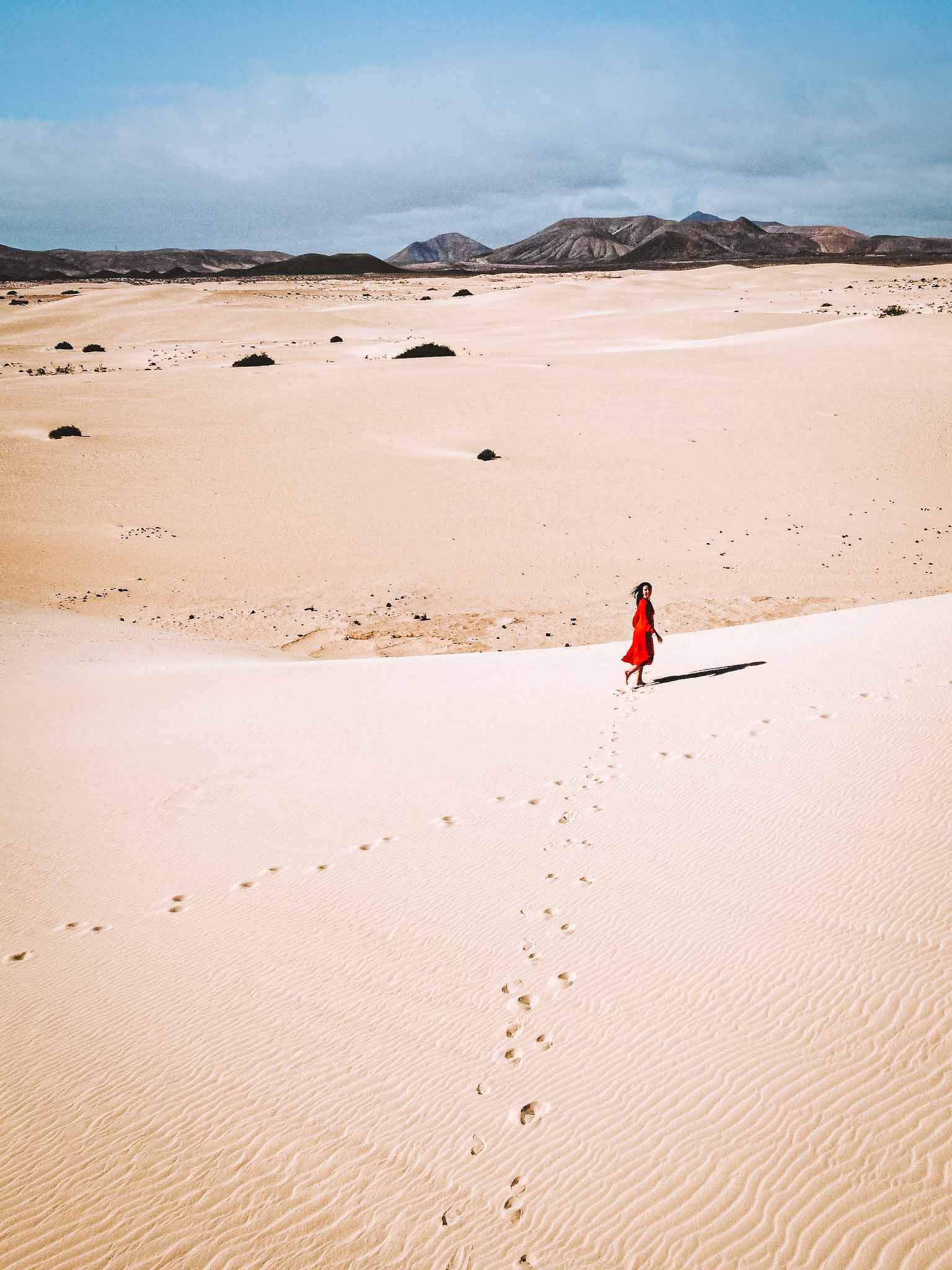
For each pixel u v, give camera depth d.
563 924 6.31
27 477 34.56
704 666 12.98
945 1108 4.11
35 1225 4.33
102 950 6.91
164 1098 5.14
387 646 20.44
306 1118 4.82
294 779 10.21
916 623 13.47
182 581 25.81
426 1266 3.82
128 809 9.84
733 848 6.95
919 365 48.00
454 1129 4.58
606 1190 4.06
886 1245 3.53
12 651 18.34
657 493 31.88
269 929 6.88
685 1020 5.07
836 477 32.50
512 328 96.06
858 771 7.84
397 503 31.84
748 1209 3.82
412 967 6.07
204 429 42.25
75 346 93.50
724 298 122.75
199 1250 4.07
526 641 20.30
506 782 9.23
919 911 5.63
